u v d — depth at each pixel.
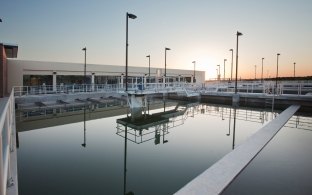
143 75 50.03
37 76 35.38
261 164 6.96
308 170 6.50
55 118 20.31
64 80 38.22
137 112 23.61
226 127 16.05
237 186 5.48
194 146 11.48
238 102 29.55
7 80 31.81
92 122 18.59
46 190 6.84
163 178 7.75
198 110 25.20
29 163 9.28
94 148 11.44
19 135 14.19
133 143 12.33
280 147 8.82
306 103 23.28
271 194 5.09
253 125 16.66
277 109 25.67
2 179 2.55
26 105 25.52
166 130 15.25
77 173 8.17
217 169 6.34
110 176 7.93
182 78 61.00
